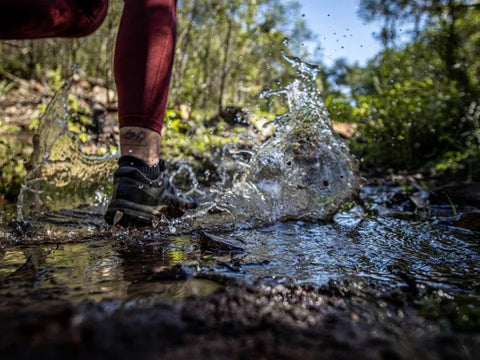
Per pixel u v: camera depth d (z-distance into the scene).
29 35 1.26
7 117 4.75
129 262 1.11
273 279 0.94
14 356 0.56
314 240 1.43
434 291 0.90
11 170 2.91
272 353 0.59
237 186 1.91
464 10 4.51
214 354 0.58
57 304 0.77
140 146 1.55
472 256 1.23
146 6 1.51
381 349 0.62
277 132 1.99
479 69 4.78
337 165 1.91
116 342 0.60
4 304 0.77
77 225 1.73
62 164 2.25
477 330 0.70
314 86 2.01
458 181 3.35
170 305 0.75
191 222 1.71
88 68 7.28
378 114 4.49
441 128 4.43
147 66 1.49
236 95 6.35
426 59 4.97
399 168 4.16
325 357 0.59
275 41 6.07
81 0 1.30
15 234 1.52
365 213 2.04
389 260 1.18
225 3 5.49
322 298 0.83
